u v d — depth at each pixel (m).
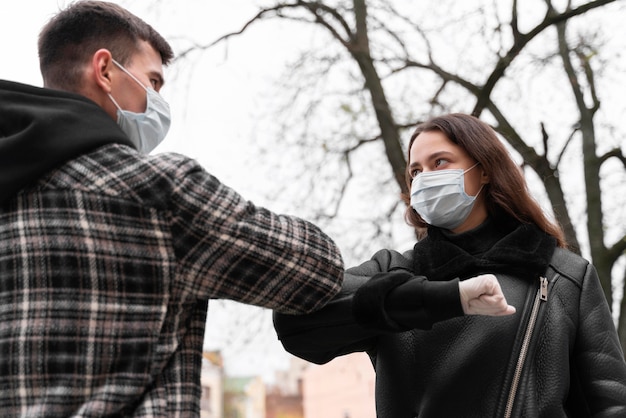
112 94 2.08
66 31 2.08
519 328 2.25
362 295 1.99
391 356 2.36
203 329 1.90
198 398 1.84
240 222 1.87
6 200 1.81
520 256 2.34
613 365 2.28
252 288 1.90
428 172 2.51
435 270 2.37
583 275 2.40
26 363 1.69
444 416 2.22
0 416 1.69
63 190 1.80
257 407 36.19
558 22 8.08
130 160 1.85
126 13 2.16
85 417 1.65
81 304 1.73
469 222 2.53
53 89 1.92
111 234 1.77
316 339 2.13
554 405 2.18
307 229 1.99
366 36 8.80
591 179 8.12
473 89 8.58
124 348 1.73
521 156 8.03
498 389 2.20
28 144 1.78
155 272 1.79
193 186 1.86
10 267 1.77
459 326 2.29
